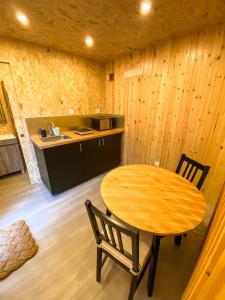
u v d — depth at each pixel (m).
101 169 3.01
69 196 2.34
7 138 2.74
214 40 1.74
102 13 1.47
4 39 1.95
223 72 1.76
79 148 2.44
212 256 0.46
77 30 1.81
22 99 2.25
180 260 1.43
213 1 1.28
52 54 2.40
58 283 1.23
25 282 1.24
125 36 1.99
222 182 2.02
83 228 1.77
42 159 2.19
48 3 1.31
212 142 2.00
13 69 2.09
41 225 1.80
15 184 2.64
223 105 1.83
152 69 2.40
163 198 1.22
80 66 2.80
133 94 2.80
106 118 3.01
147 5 1.34
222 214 0.63
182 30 1.82
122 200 1.19
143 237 1.16
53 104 2.60
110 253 1.05
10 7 1.35
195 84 2.00
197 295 0.47
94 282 1.24
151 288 1.13
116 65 2.95
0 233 1.66
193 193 1.29
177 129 2.32
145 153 2.90
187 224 0.97
